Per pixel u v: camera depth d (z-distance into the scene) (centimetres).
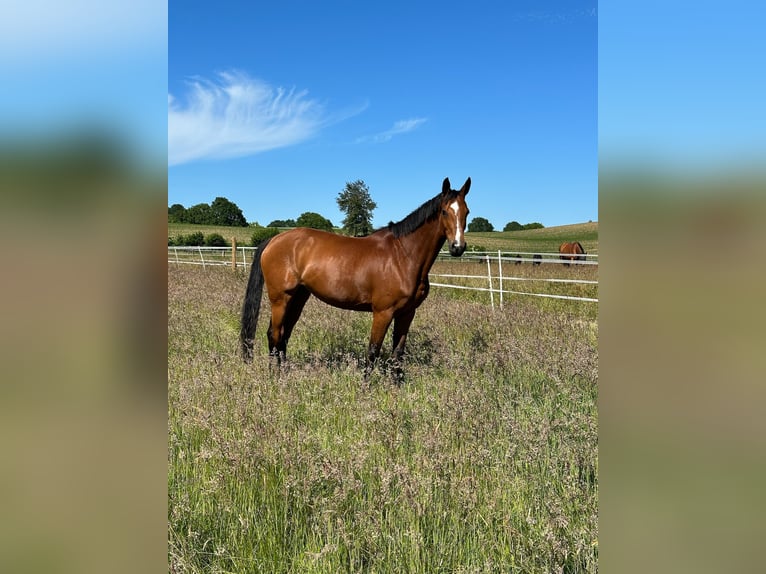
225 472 248
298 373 420
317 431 319
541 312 751
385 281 483
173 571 184
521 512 232
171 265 1852
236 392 362
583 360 450
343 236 517
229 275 1384
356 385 423
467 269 1611
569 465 274
